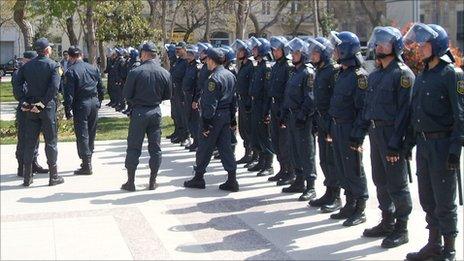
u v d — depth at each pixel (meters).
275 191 8.16
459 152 4.88
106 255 5.52
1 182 8.73
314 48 6.84
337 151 6.54
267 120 8.83
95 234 6.16
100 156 11.06
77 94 9.09
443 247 5.29
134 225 6.50
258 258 5.45
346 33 6.26
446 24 48.53
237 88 9.77
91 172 9.34
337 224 6.56
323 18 39.84
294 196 7.86
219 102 8.00
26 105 8.14
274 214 6.98
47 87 8.18
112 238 6.03
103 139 13.31
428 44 4.96
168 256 5.50
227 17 34.59
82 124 9.16
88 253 5.57
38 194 7.96
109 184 8.61
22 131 8.90
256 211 7.12
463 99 4.87
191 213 7.02
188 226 6.47
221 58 8.01
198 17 35.78
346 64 6.29
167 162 10.48
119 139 13.34
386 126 5.54
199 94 11.04
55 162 8.51
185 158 10.88
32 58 8.47
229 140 8.12
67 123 14.14
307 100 7.33
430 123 5.01
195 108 11.29
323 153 7.10
